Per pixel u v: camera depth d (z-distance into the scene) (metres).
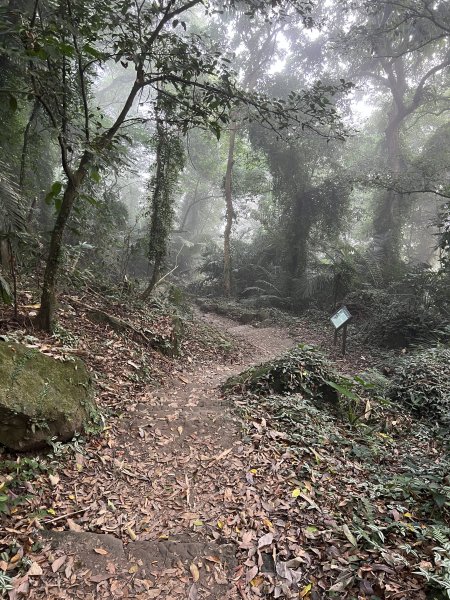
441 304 10.45
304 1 5.80
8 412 3.08
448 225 11.04
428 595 2.15
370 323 10.73
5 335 4.29
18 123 8.37
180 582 2.32
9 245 4.54
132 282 8.76
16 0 6.25
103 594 2.24
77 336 5.36
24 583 2.24
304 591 2.24
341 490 3.15
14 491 2.91
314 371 5.34
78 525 2.76
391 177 13.72
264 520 2.77
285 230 16.22
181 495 3.12
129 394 4.77
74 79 5.96
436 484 3.07
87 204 8.26
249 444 3.75
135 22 4.66
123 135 4.90
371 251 14.97
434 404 5.47
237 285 17.53
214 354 8.02
